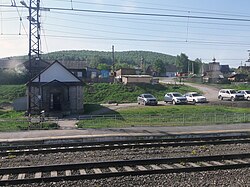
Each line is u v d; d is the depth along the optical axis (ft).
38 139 63.36
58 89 133.18
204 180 35.78
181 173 38.47
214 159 45.73
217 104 150.20
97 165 41.50
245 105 140.46
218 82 298.35
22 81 251.80
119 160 43.73
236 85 271.49
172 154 50.37
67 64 264.72
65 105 132.16
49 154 50.62
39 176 37.63
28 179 35.12
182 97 156.76
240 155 47.26
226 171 39.29
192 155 49.44
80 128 80.79
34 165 43.14
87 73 283.38
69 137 65.31
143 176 37.09
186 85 263.90
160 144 56.80
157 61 436.35
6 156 49.62
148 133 71.82
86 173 38.32
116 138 66.74
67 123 94.22
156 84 237.04
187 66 454.81
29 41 105.29
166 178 36.42
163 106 145.38
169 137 68.49
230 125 86.48
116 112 128.67
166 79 348.59
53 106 132.77
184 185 33.88
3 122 95.86
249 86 259.39
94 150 53.78
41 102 121.19
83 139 64.69
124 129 78.23
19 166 42.60
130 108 140.56
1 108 159.53
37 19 103.96
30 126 83.82
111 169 40.50
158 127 82.12
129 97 196.95
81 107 135.85
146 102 153.48
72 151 52.90
